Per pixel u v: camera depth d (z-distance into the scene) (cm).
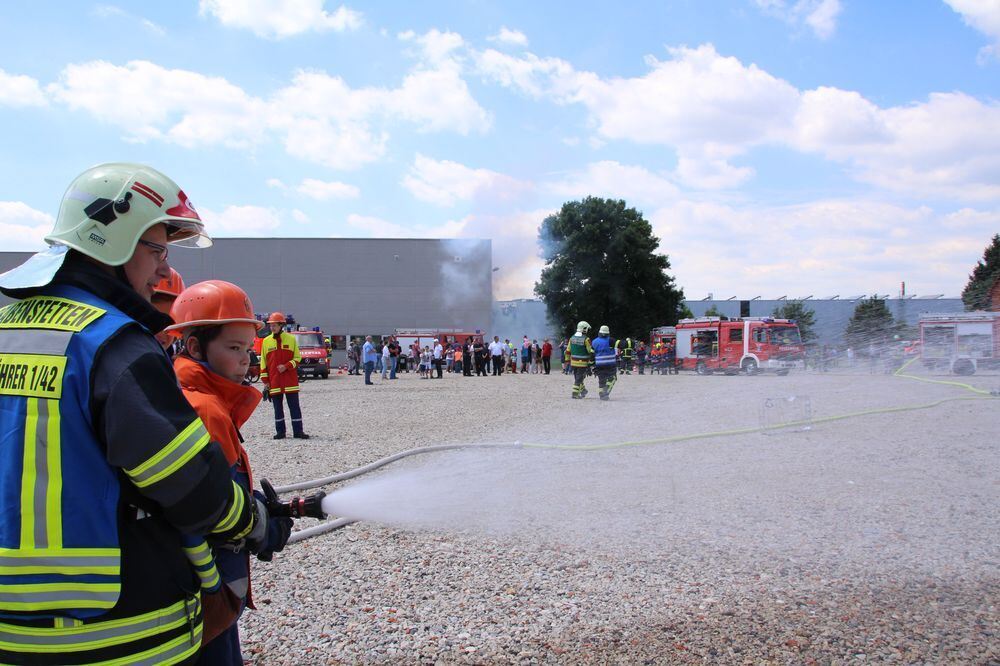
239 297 242
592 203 5062
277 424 1027
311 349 3200
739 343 3103
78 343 155
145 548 162
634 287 5222
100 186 172
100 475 154
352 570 438
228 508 171
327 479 654
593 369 1683
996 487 616
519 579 413
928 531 490
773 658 311
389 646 333
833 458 757
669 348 3378
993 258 3603
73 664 153
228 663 221
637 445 846
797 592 384
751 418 1120
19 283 166
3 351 159
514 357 3769
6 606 151
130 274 181
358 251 4922
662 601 375
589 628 345
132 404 151
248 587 221
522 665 312
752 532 492
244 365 246
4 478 151
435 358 3108
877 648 319
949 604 365
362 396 1911
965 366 2080
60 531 150
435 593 396
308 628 355
